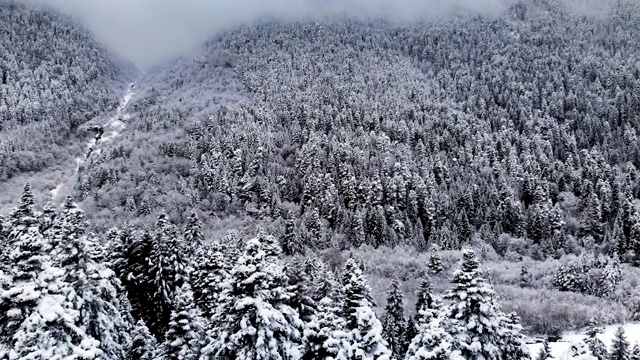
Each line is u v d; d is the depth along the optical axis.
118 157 154.25
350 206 123.06
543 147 158.12
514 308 83.69
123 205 128.62
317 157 138.00
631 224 114.19
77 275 24.34
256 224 116.19
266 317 19.64
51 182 168.88
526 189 135.25
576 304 86.25
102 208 126.69
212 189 131.50
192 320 30.97
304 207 123.75
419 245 113.06
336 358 21.52
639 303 87.19
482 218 124.50
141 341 34.66
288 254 103.12
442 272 98.88
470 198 127.44
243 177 133.62
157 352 31.88
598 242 118.44
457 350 22.20
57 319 19.88
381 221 114.25
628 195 124.31
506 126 175.50
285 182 132.38
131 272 52.59
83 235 25.81
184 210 123.31
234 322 20.66
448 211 123.81
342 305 27.83
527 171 141.38
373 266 100.50
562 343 74.06
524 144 157.00
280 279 21.81
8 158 172.75
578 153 155.00
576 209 128.12
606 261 99.81
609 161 154.12
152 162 148.50
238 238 91.06
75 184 152.38
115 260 53.09
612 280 93.69
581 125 174.00
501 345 23.38
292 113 175.75
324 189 125.38
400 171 133.88
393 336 52.34
